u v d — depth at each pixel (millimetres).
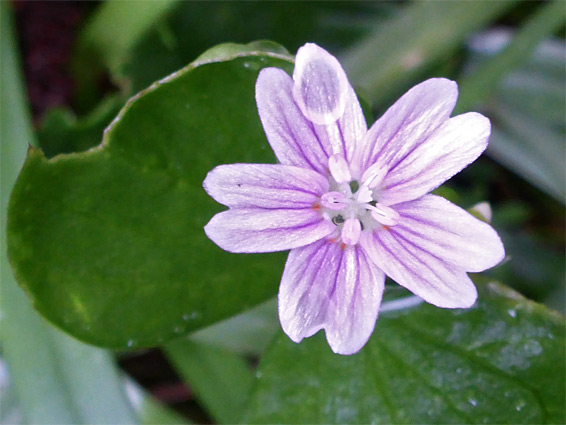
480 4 75
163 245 60
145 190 59
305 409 63
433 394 63
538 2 92
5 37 69
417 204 51
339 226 53
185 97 57
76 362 65
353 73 77
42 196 55
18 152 66
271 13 84
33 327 65
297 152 51
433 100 50
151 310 60
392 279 54
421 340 63
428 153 50
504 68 76
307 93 50
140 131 57
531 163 83
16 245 55
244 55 54
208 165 60
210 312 62
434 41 76
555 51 86
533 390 62
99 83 86
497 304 61
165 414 70
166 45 80
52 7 86
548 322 60
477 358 62
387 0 90
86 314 58
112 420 65
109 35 78
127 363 82
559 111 86
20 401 64
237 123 59
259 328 71
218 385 73
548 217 91
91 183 57
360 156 52
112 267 59
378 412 63
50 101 85
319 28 88
